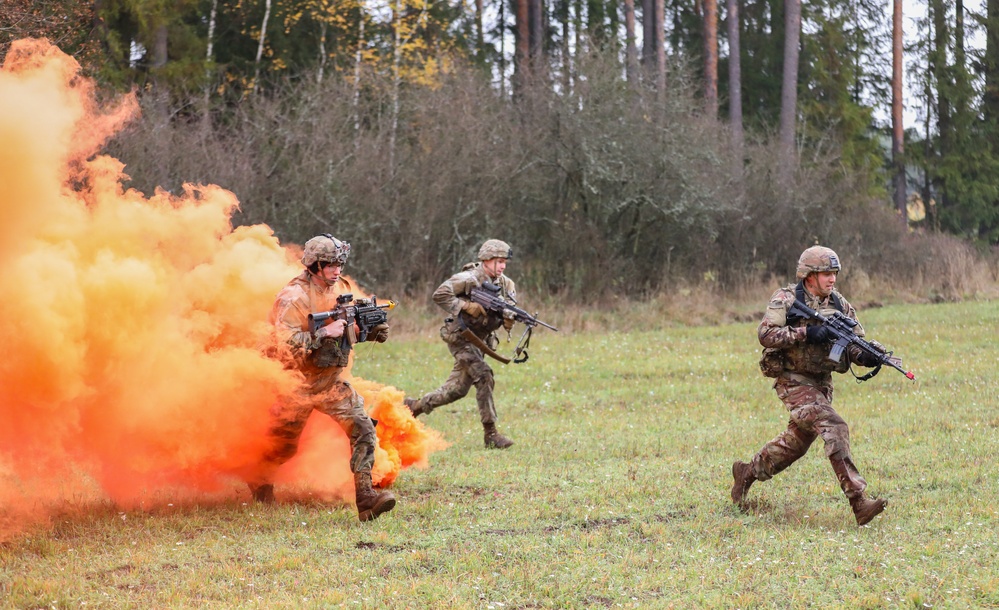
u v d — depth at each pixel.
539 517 6.86
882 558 5.77
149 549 6.03
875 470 8.03
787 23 31.62
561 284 21.70
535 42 31.86
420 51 25.86
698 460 8.54
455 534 6.42
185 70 23.23
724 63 39.22
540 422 10.48
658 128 22.11
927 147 40.66
